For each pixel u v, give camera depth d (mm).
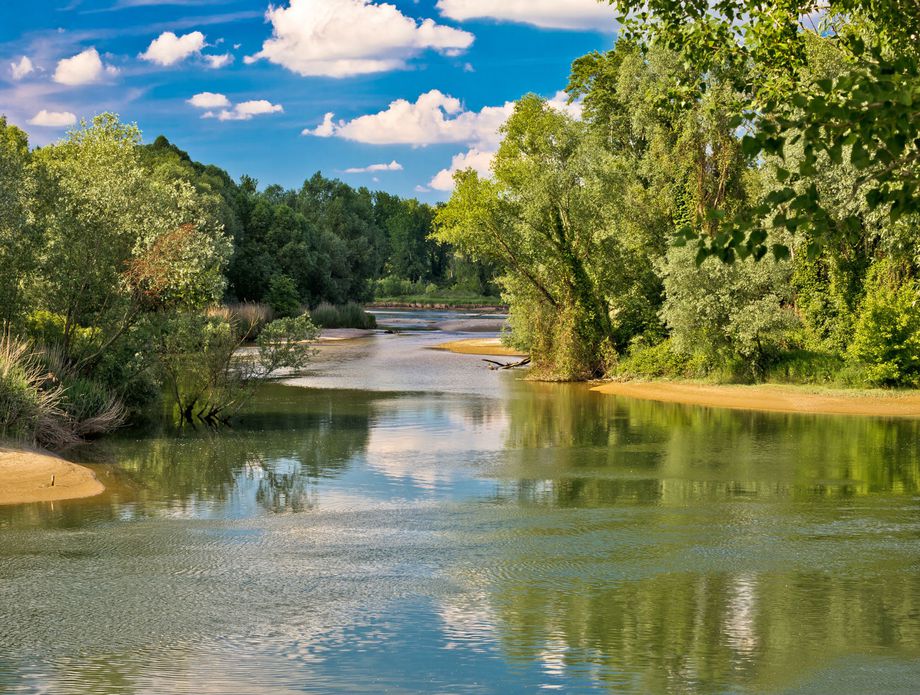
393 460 20438
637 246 43750
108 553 11586
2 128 54156
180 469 19141
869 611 8914
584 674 7125
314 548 11891
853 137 4816
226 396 28703
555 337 43625
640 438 24078
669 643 7910
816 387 34250
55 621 8656
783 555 11422
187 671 7188
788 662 7410
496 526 13383
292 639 8102
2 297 24828
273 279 91875
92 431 24078
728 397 33469
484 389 38438
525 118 43625
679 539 12398
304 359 29219
